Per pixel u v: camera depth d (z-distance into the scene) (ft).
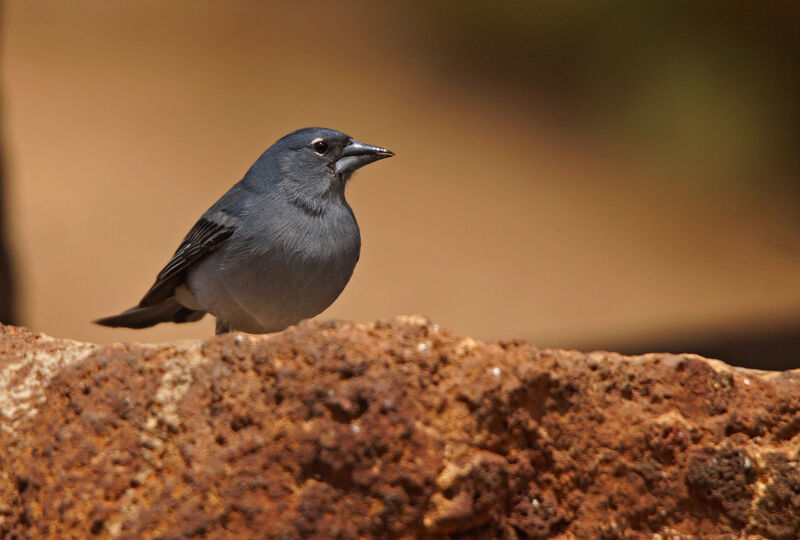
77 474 14.76
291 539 14.06
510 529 14.92
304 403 14.33
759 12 80.38
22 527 15.20
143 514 14.44
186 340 15.55
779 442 16.02
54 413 15.39
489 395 14.61
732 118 79.56
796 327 47.39
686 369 16.01
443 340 14.88
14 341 16.28
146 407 14.89
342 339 14.57
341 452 14.14
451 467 14.35
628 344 48.88
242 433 14.48
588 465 15.38
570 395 15.37
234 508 14.17
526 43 99.14
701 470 15.65
